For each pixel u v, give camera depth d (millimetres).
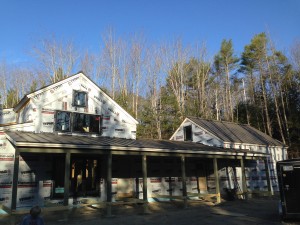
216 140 22219
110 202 13062
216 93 44781
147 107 35719
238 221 11633
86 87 17422
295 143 33469
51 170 15062
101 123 17609
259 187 23641
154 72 41156
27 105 16094
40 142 11758
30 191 14227
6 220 11883
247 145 23516
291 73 36656
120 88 39375
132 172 18203
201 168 21906
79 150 12844
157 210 14797
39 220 6285
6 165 13812
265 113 38156
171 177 20031
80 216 12945
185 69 43469
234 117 43031
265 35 41062
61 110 16203
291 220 11344
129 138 18562
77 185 15812
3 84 43781
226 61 46625
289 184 11070
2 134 13930
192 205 16625
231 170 22422
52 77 38219
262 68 40531
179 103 37969
